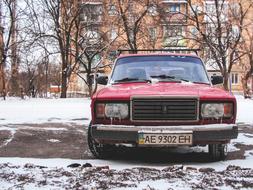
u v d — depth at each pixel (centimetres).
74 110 1898
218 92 689
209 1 4525
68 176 553
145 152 799
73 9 3638
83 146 864
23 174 564
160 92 668
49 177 547
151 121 657
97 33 3797
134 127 652
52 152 793
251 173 577
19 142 911
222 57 3725
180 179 537
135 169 603
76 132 1075
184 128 646
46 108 2036
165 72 806
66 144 889
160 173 573
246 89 4231
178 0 4653
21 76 4522
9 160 692
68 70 3712
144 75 799
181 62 835
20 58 3784
